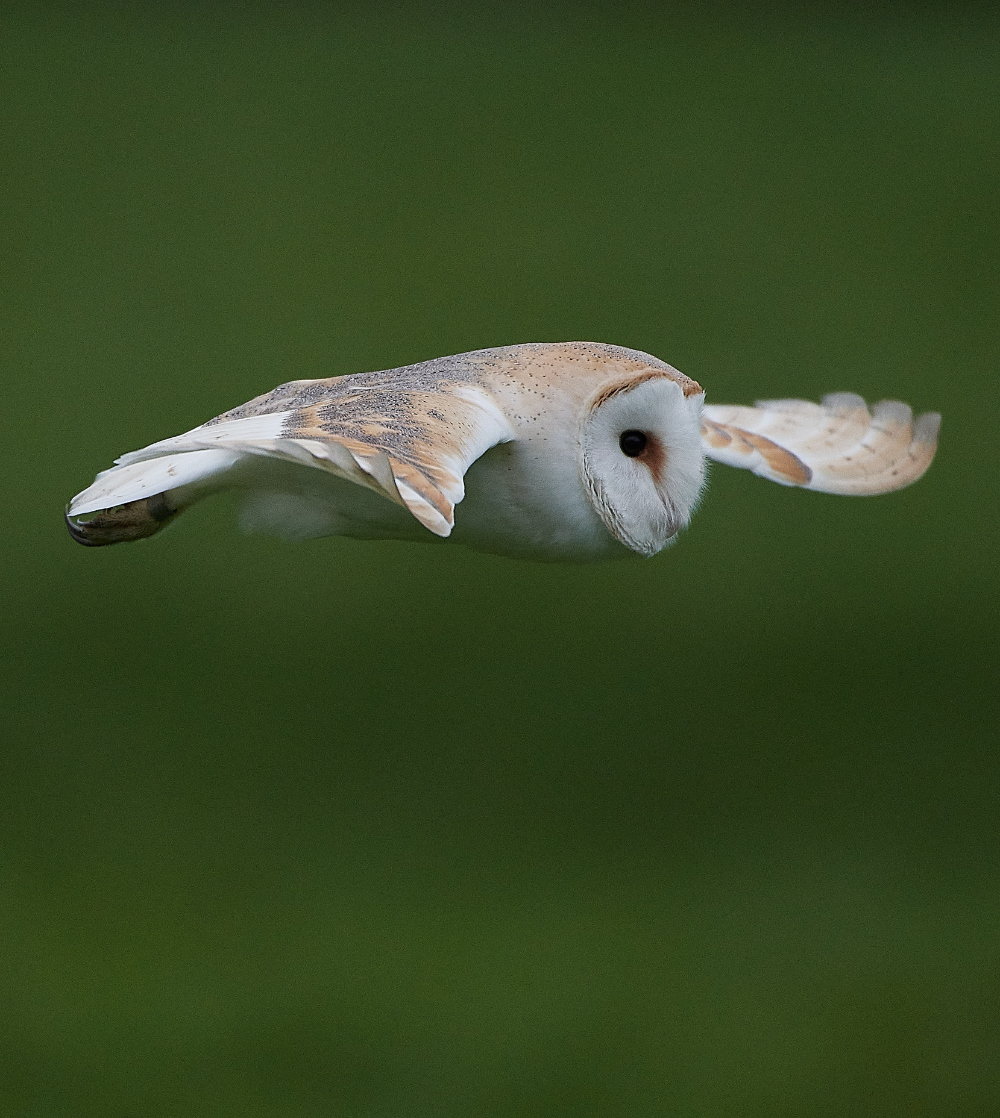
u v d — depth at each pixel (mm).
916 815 13430
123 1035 11078
